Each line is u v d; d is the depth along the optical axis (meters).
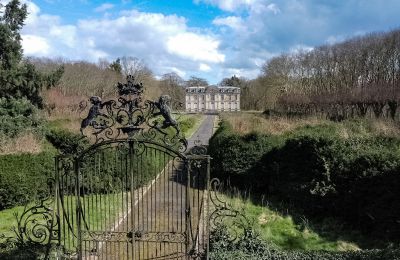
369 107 29.06
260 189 11.66
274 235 8.01
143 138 6.57
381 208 7.72
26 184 10.30
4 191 9.93
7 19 18.00
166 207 9.85
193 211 9.49
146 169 9.32
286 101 41.75
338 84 41.34
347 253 6.10
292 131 13.56
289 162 10.44
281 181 10.67
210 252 6.41
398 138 9.55
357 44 39.47
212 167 12.64
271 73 52.53
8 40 16.98
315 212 9.28
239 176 11.96
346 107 30.09
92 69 38.72
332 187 8.77
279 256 6.21
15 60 17.22
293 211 9.62
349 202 8.50
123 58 50.34
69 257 6.73
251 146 11.72
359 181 8.23
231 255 6.22
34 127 14.86
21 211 9.87
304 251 6.41
